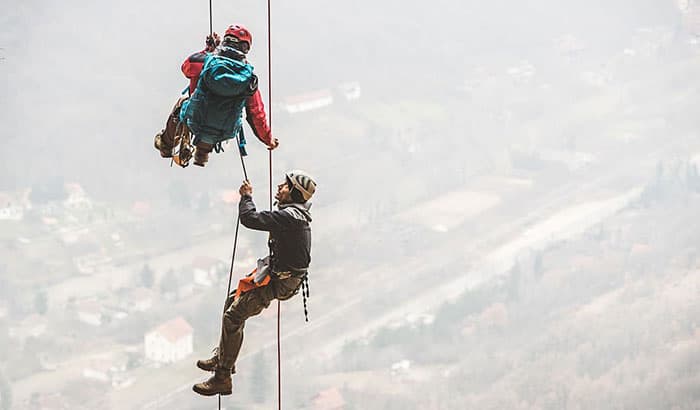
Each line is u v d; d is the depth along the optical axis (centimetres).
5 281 16225
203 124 982
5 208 19288
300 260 1012
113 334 14700
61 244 17962
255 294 1028
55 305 15550
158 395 12756
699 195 19138
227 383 1073
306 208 1014
